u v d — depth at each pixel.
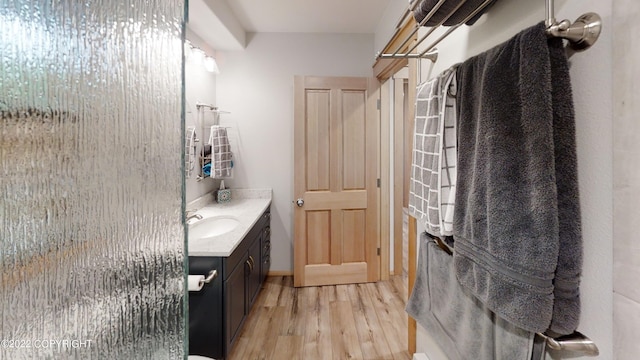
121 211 0.35
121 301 0.35
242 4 2.36
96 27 0.33
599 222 0.59
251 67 2.92
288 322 2.19
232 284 1.67
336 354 1.84
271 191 3.00
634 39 0.50
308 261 2.77
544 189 0.59
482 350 0.86
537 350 0.68
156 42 0.39
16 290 0.28
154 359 0.39
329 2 2.32
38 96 0.29
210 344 1.54
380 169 2.83
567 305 0.60
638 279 0.50
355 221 2.80
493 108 0.73
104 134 0.33
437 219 1.01
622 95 0.52
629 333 0.51
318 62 2.92
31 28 0.29
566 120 0.60
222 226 2.23
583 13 0.62
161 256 0.40
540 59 0.60
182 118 0.43
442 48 1.32
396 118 2.90
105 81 0.33
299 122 2.69
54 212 0.30
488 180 0.73
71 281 0.31
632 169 0.50
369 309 2.37
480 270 0.77
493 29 0.96
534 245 0.61
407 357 1.81
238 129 2.95
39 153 0.29
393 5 2.21
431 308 1.20
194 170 2.45
